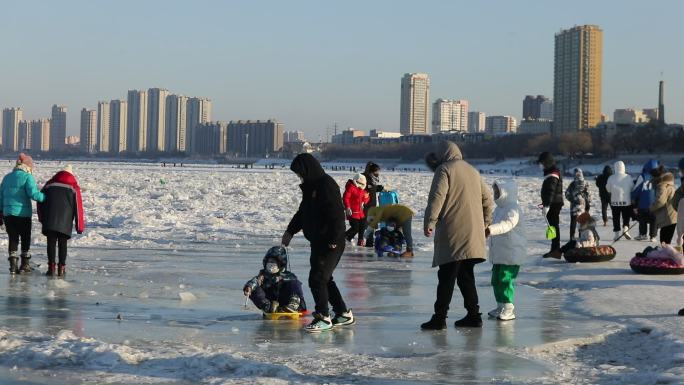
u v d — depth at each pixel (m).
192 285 14.15
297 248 20.69
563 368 8.46
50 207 14.87
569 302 12.58
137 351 8.70
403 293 13.55
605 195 28.58
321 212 10.15
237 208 36.31
